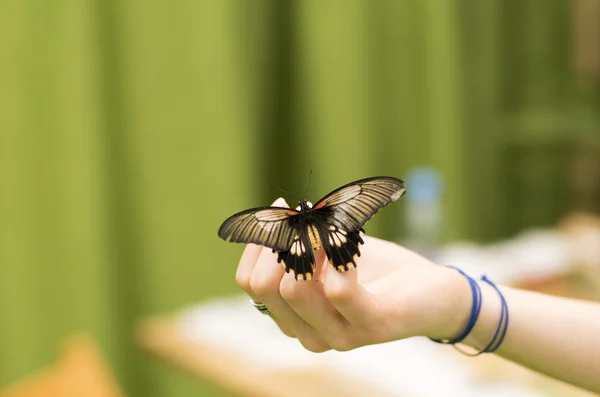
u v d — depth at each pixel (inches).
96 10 80.4
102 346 85.5
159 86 84.6
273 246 48.2
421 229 91.3
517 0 116.8
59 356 83.2
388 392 58.8
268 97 92.0
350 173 98.7
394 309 49.9
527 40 119.3
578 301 53.0
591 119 122.6
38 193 80.0
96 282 83.7
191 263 89.6
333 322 49.8
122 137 84.2
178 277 89.3
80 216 81.5
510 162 122.2
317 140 95.5
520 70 119.7
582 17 117.1
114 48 82.2
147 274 87.9
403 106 106.1
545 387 58.7
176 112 85.7
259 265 50.0
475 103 114.7
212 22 85.1
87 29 79.1
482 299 51.9
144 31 83.0
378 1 100.2
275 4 90.5
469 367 60.6
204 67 85.7
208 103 86.3
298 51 92.9
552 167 125.8
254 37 89.5
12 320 80.7
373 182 48.6
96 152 81.9
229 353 63.1
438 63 107.1
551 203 127.4
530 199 125.7
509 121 119.8
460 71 110.8
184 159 86.9
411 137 107.7
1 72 76.0
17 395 62.2
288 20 91.9
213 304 74.7
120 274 87.2
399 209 100.4
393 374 60.4
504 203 122.8
